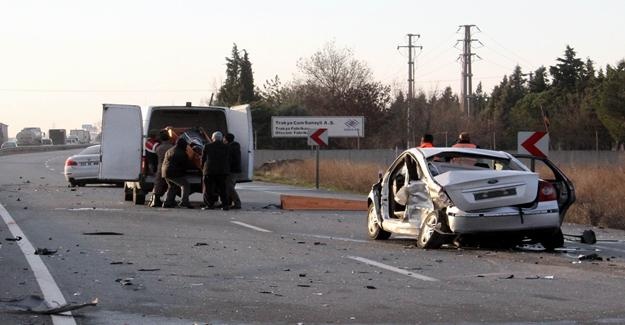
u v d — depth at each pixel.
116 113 22.23
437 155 14.37
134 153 22.23
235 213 20.77
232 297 9.27
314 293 9.57
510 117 81.88
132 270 11.06
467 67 71.75
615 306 8.91
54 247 13.35
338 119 61.16
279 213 21.05
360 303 9.00
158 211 20.78
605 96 62.25
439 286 10.13
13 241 14.12
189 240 14.67
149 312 8.41
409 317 8.31
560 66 92.31
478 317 8.33
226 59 91.25
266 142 68.81
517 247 14.34
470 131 69.00
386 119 73.81
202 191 23.47
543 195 13.45
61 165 54.38
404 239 15.57
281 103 77.38
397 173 15.18
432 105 73.06
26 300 8.87
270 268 11.45
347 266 11.76
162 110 22.86
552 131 69.69
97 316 8.19
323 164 41.69
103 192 28.23
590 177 27.09
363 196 29.69
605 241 15.88
